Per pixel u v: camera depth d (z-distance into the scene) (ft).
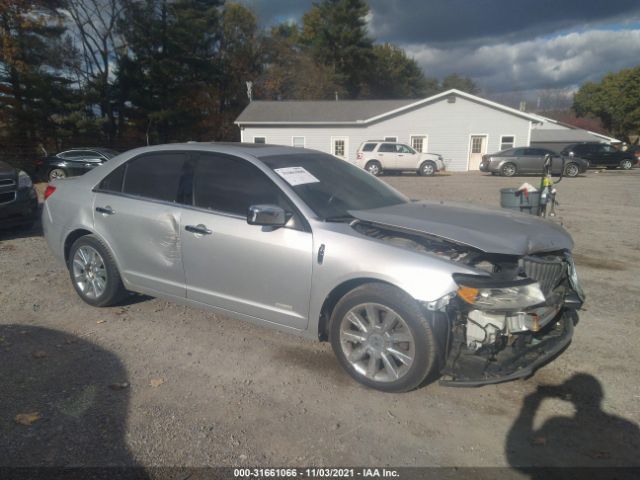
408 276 9.80
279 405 10.10
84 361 11.80
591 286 17.90
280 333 13.61
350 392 10.62
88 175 15.70
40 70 91.71
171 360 11.94
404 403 10.23
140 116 110.83
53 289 17.02
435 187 59.26
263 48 148.56
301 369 11.60
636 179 69.05
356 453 8.68
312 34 169.78
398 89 187.93
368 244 10.50
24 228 27.58
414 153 82.02
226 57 142.51
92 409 9.80
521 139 95.50
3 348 12.43
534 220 12.25
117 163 14.99
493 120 95.35
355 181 13.88
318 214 11.46
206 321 14.38
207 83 124.16
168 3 109.40
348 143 100.27
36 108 90.02
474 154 97.35
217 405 10.05
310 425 9.45
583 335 13.52
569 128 147.33
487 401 10.32
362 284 10.71
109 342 12.86
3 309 15.12
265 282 11.76
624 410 9.96
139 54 109.19
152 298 16.28
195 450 8.66
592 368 11.68
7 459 8.29
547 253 11.03
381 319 10.54
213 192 12.82
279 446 8.82
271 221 10.91
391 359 10.41
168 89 113.60
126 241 14.12
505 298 9.46
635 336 13.43
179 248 13.08
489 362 9.80
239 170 12.64
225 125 136.05
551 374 11.43
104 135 106.11
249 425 9.41
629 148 130.52
